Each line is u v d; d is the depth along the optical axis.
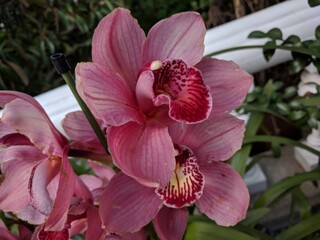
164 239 0.20
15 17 0.49
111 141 0.17
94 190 0.21
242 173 0.31
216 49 0.35
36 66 0.51
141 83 0.17
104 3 0.50
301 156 0.43
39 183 0.18
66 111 0.37
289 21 0.34
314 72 0.36
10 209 0.19
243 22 0.35
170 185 0.19
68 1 0.50
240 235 0.22
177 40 0.18
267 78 0.45
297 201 0.32
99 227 0.19
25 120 0.16
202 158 0.20
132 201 0.19
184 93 0.18
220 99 0.19
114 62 0.18
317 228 0.28
